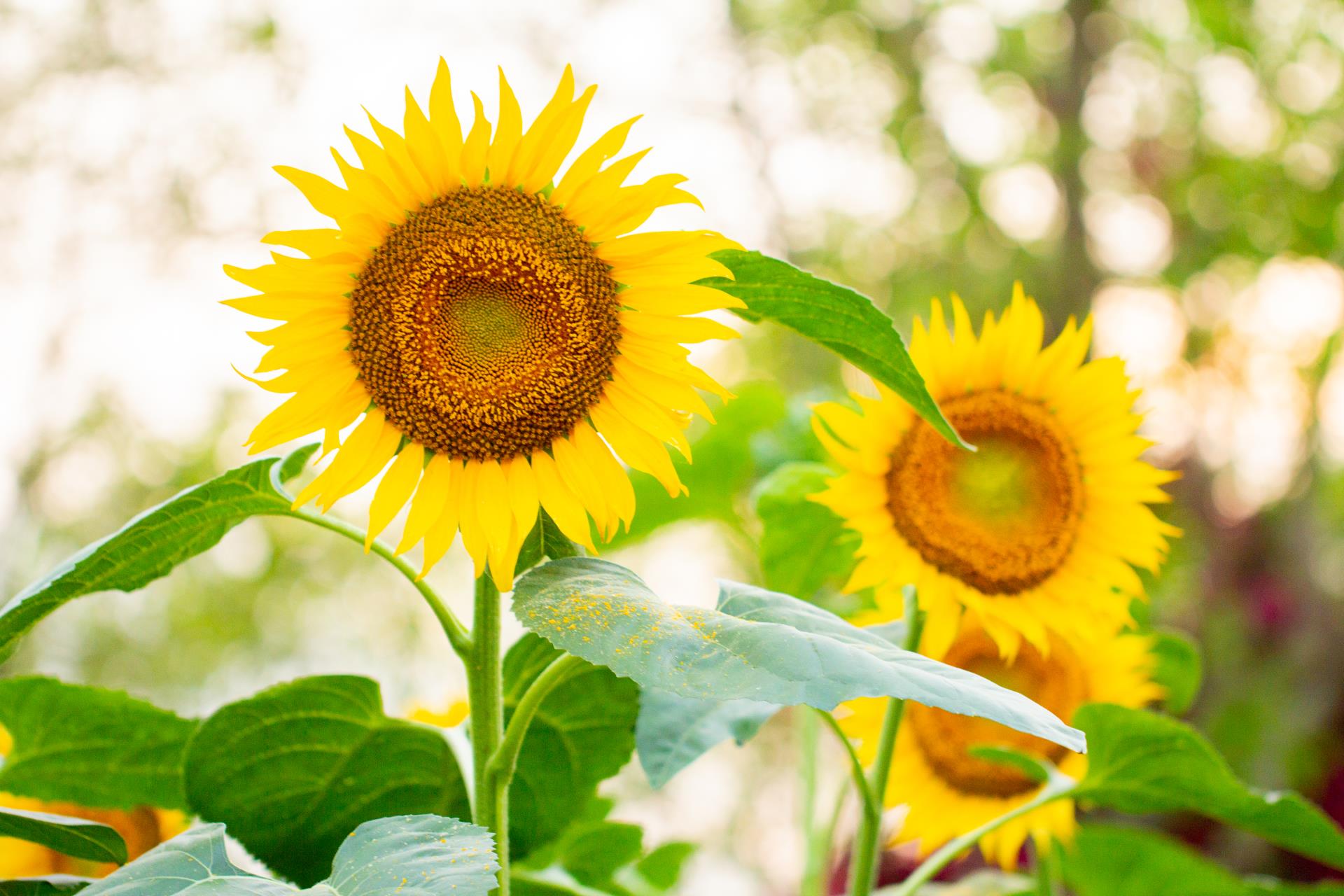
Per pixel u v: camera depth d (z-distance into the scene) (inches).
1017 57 165.8
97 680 166.7
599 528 36.8
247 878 32.8
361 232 36.2
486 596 36.1
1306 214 146.3
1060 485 44.9
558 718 40.1
